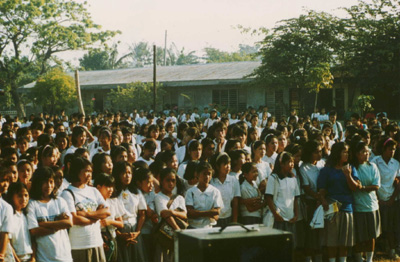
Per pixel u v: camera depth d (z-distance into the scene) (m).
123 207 6.57
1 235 5.25
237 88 34.19
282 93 32.41
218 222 7.36
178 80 35.44
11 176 5.73
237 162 7.73
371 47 28.17
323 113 23.55
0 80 42.09
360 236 7.70
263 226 4.50
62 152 9.08
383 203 8.45
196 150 8.04
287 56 28.86
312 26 28.73
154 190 6.99
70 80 38.16
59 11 42.00
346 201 7.44
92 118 18.05
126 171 6.57
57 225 5.66
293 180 7.42
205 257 3.97
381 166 8.46
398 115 29.67
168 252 6.76
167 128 12.54
